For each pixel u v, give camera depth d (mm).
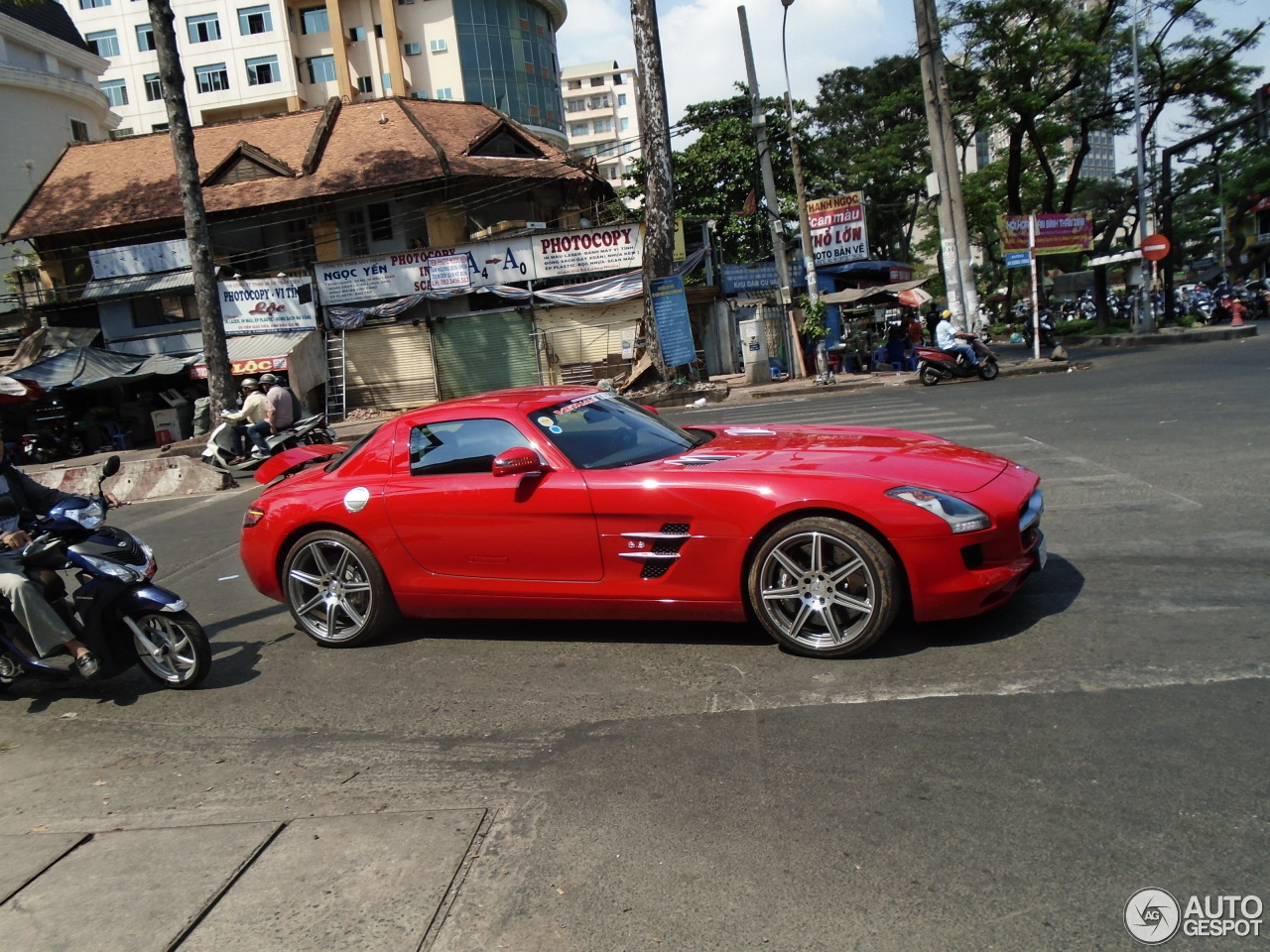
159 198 27922
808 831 2826
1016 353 26047
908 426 12070
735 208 35688
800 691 3904
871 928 2355
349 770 3666
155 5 18031
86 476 14031
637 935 2430
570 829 2996
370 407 26484
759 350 23406
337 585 5258
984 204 43562
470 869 2826
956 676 3871
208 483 13797
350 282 25703
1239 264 46688
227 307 25109
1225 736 3131
